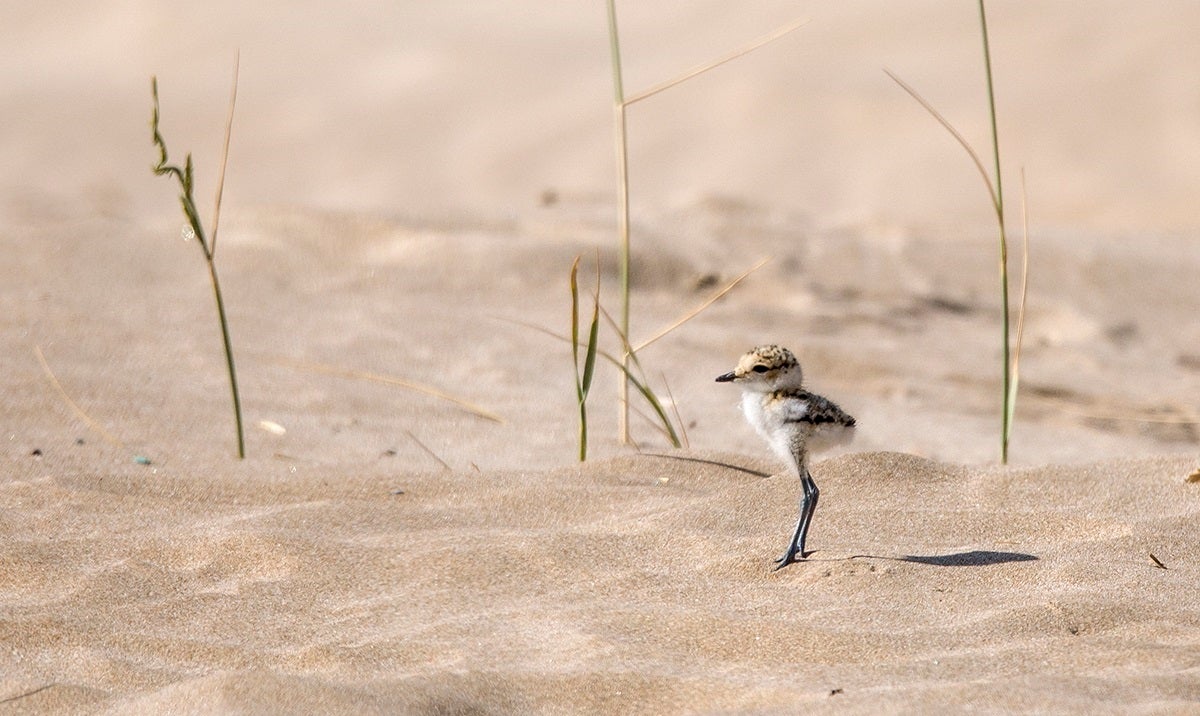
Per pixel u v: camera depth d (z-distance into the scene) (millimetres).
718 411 11133
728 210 18797
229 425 9578
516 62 33312
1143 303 16734
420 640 5594
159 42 36344
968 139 27547
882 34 33500
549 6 38719
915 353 13867
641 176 26906
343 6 39031
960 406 12375
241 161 28609
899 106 28969
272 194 26469
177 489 7672
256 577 6375
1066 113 28125
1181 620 5676
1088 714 4637
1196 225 22469
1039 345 14914
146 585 6250
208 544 6656
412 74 32938
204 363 11062
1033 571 6312
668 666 5316
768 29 34469
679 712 4965
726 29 34812
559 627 5703
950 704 4738
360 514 7180
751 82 30406
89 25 38375
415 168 27734
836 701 4820
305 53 35000
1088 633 5594
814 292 15367
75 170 27844
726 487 7910
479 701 5039
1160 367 14406
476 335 12719
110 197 24828
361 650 5484
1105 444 11320
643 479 8000
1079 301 16453
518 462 9109
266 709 4785
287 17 37938
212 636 5707
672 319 14008
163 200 25422
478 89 31688
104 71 34844
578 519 7262
